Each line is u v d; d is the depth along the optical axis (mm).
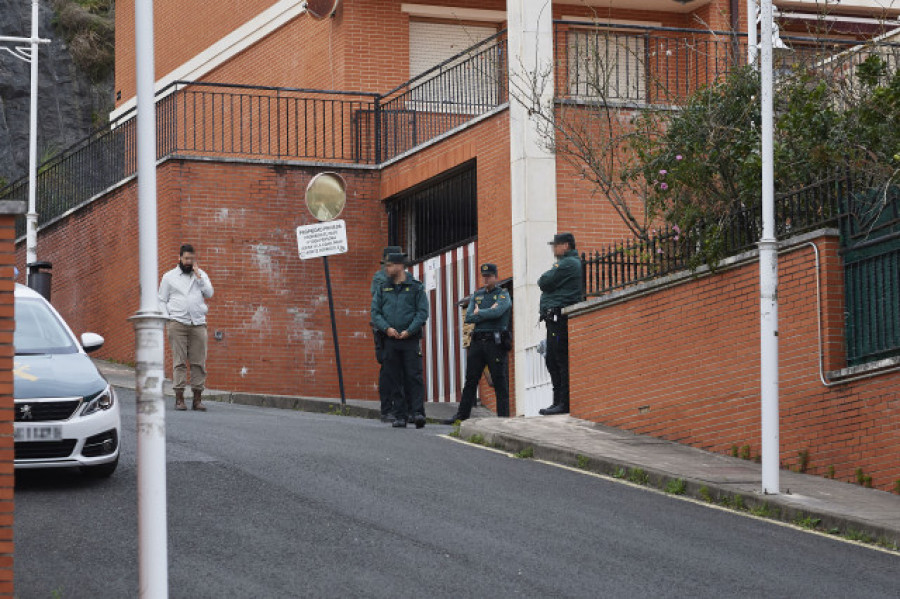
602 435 15727
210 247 24031
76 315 27453
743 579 9609
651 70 24781
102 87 43156
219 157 24203
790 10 25750
